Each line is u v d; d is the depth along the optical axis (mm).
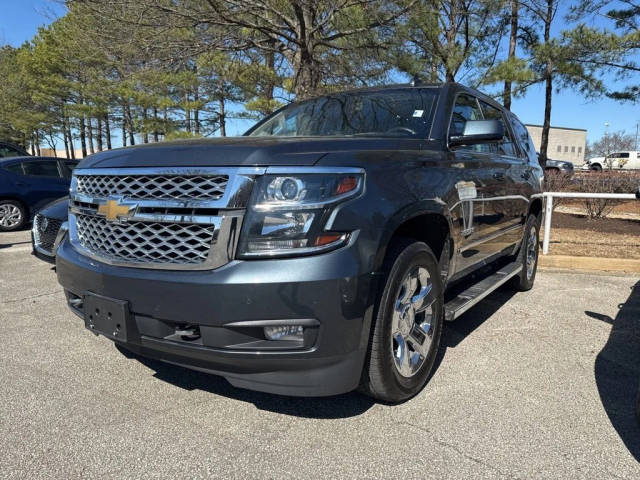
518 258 5000
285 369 2258
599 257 6473
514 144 4961
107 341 3725
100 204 2625
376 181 2434
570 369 3270
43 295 4965
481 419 2613
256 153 2279
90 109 26328
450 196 3018
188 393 2902
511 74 13492
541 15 18203
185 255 2324
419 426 2543
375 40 11227
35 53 28750
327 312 2174
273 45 11539
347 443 2387
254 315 2156
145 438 2424
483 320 4301
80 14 9570
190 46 10047
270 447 2354
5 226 9664
